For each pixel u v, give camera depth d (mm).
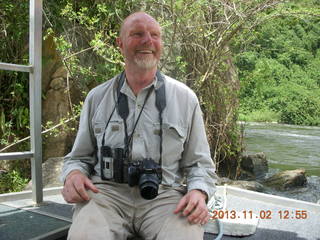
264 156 7246
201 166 1734
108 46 4926
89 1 5215
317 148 10875
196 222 1548
